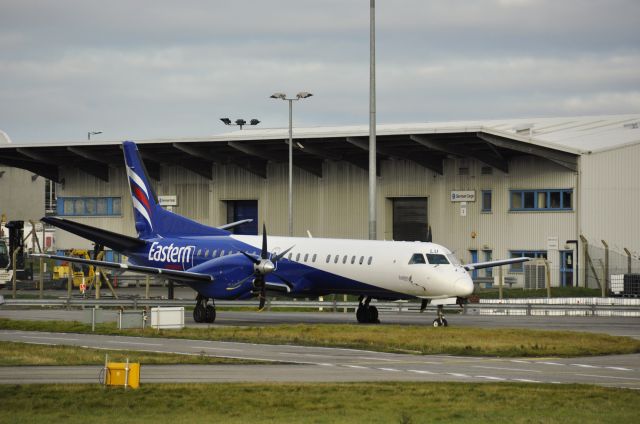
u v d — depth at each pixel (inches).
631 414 2913.4
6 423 2785.4
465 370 3855.8
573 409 2989.7
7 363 4037.9
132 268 6038.4
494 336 5024.6
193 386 3358.8
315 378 3604.8
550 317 6786.4
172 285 7559.1
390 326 5585.6
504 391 3297.2
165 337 5162.4
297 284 6141.7
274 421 2832.2
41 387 3326.8
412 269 5679.1
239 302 7672.2
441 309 5674.2
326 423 2807.6
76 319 6456.7
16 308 7755.9
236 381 3508.9
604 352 4451.3
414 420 2849.4
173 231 6825.8
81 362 4062.5
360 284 5920.3
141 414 2915.8
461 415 2913.4
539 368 3932.1
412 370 3850.9
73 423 2792.8
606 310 6737.2
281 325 5698.8
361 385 3408.0
